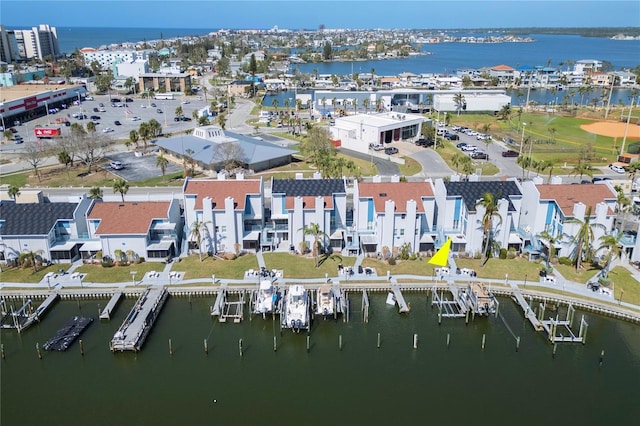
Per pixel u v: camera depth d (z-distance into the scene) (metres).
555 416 58.72
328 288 77.44
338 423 57.28
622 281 82.88
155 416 58.44
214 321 75.75
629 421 58.03
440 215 93.81
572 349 70.06
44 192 126.38
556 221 90.94
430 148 170.88
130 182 135.25
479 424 57.31
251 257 90.62
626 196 115.75
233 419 57.91
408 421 57.69
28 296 79.44
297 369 66.31
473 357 68.75
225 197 91.62
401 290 82.19
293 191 93.81
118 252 87.25
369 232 93.69
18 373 65.19
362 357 68.62
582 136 190.00
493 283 83.00
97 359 67.69
